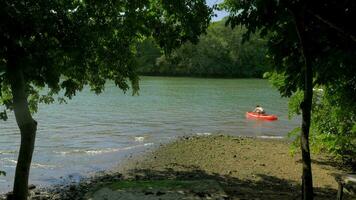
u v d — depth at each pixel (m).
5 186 15.41
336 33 8.09
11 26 9.02
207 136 26.06
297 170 17.06
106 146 23.14
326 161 18.30
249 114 37.00
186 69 118.06
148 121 33.28
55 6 9.88
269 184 14.78
